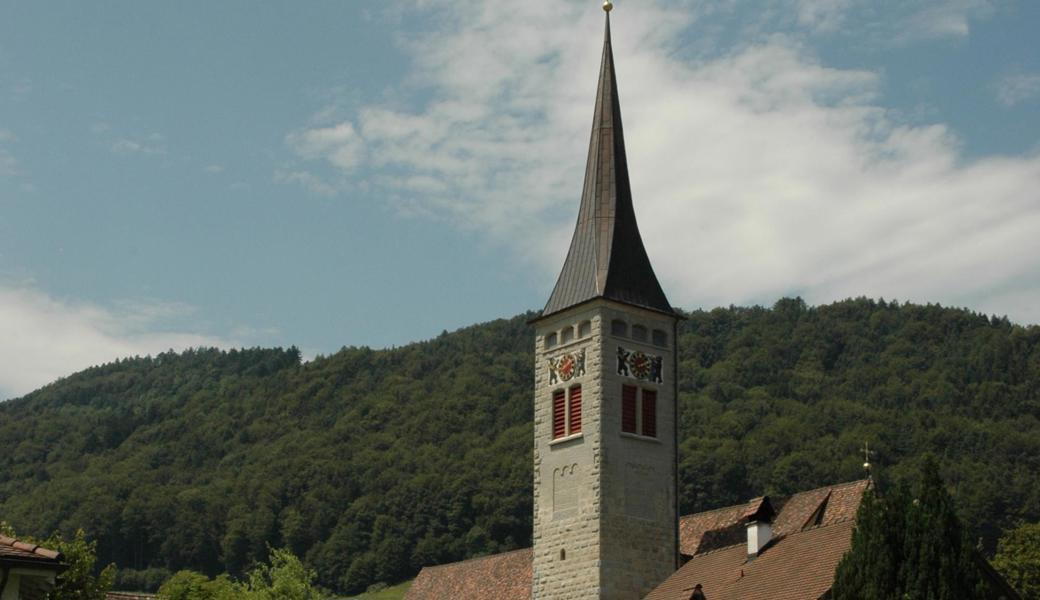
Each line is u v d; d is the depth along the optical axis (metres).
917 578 50.69
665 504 79.00
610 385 78.56
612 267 80.88
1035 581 113.56
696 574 69.81
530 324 83.25
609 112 85.69
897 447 182.00
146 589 182.75
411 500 186.12
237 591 104.25
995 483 159.38
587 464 77.56
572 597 76.62
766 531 65.88
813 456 174.75
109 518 190.38
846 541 58.84
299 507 194.38
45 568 41.44
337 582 179.62
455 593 100.62
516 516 179.62
